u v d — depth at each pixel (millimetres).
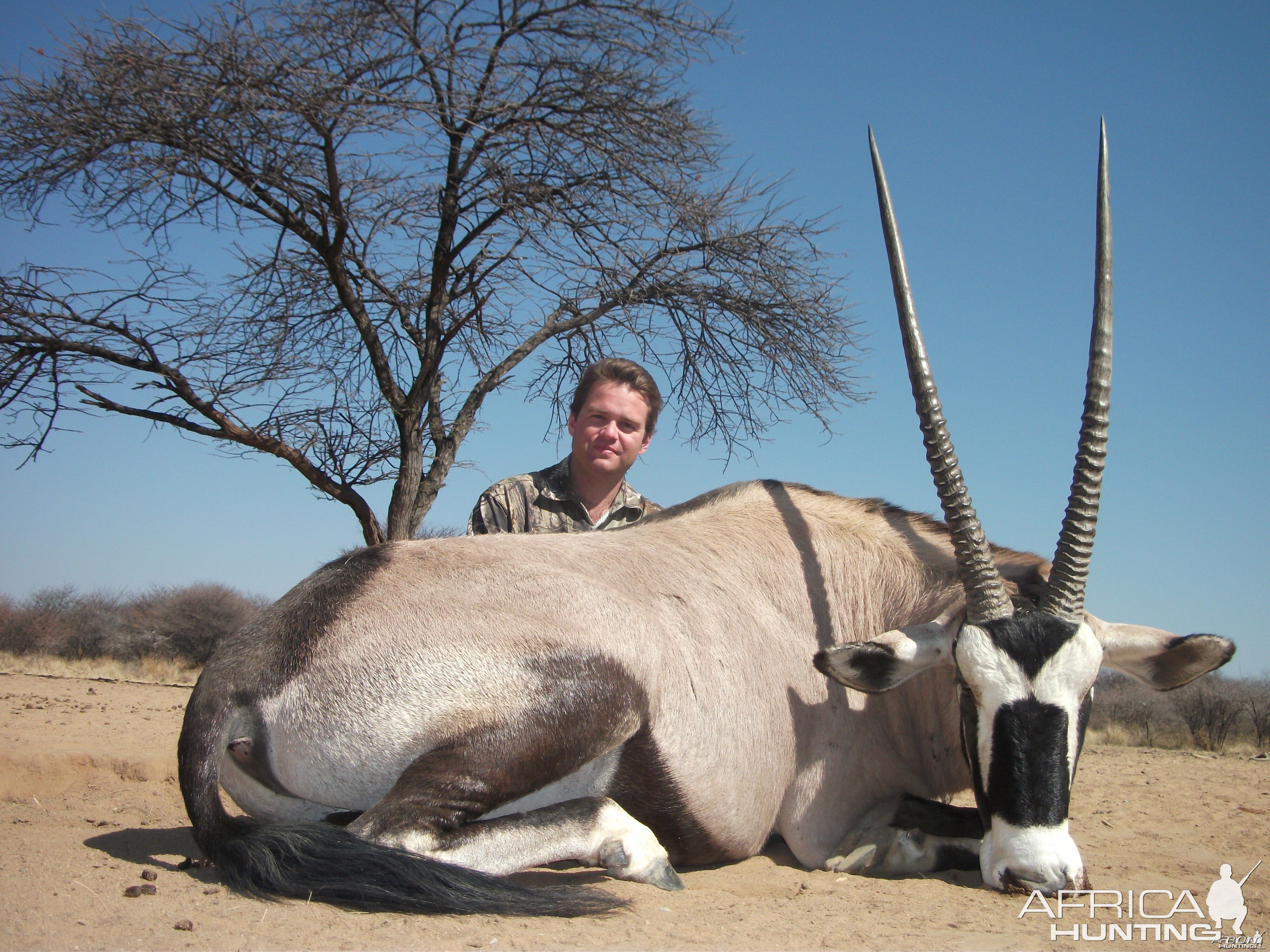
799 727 4293
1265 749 14273
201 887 3318
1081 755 10414
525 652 3746
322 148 8938
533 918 3156
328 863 3193
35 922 2848
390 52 8961
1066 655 3521
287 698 3695
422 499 10539
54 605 30047
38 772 6320
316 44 8781
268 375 9852
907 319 4145
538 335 10891
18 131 8789
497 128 9695
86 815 5344
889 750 4449
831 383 11461
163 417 9625
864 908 3408
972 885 3848
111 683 15156
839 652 3850
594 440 5727
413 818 3447
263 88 8516
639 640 3943
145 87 8539
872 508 4895
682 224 10625
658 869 3666
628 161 10086
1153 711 16312
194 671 23953
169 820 5258
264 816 3939
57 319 9375
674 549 4453
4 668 19453
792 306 11062
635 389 5773
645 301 10867
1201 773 8508
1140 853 4855
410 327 10523
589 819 3684
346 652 3727
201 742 3619
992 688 3545
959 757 4465
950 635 3975
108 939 2734
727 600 4320
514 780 3631
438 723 3627
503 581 3963
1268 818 6039
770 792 4195
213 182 8914
